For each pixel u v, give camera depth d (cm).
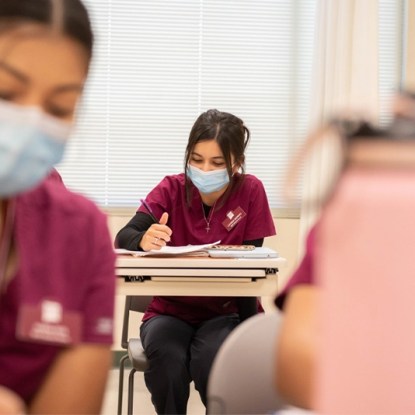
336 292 46
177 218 261
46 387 92
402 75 385
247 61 377
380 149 45
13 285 89
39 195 95
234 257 223
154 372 222
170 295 216
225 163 249
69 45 80
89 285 96
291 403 75
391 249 45
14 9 78
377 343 45
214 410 108
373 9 359
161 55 373
